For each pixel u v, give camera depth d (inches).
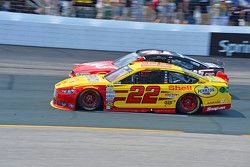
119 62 1043.9
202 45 1635.1
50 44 1612.9
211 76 932.0
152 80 853.8
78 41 1617.9
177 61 1014.4
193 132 733.9
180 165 561.0
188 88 860.0
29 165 534.6
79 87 833.5
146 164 557.9
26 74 1192.2
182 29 1628.9
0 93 966.4
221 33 1633.9
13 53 1464.1
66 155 576.1
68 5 1657.2
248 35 1640.0
